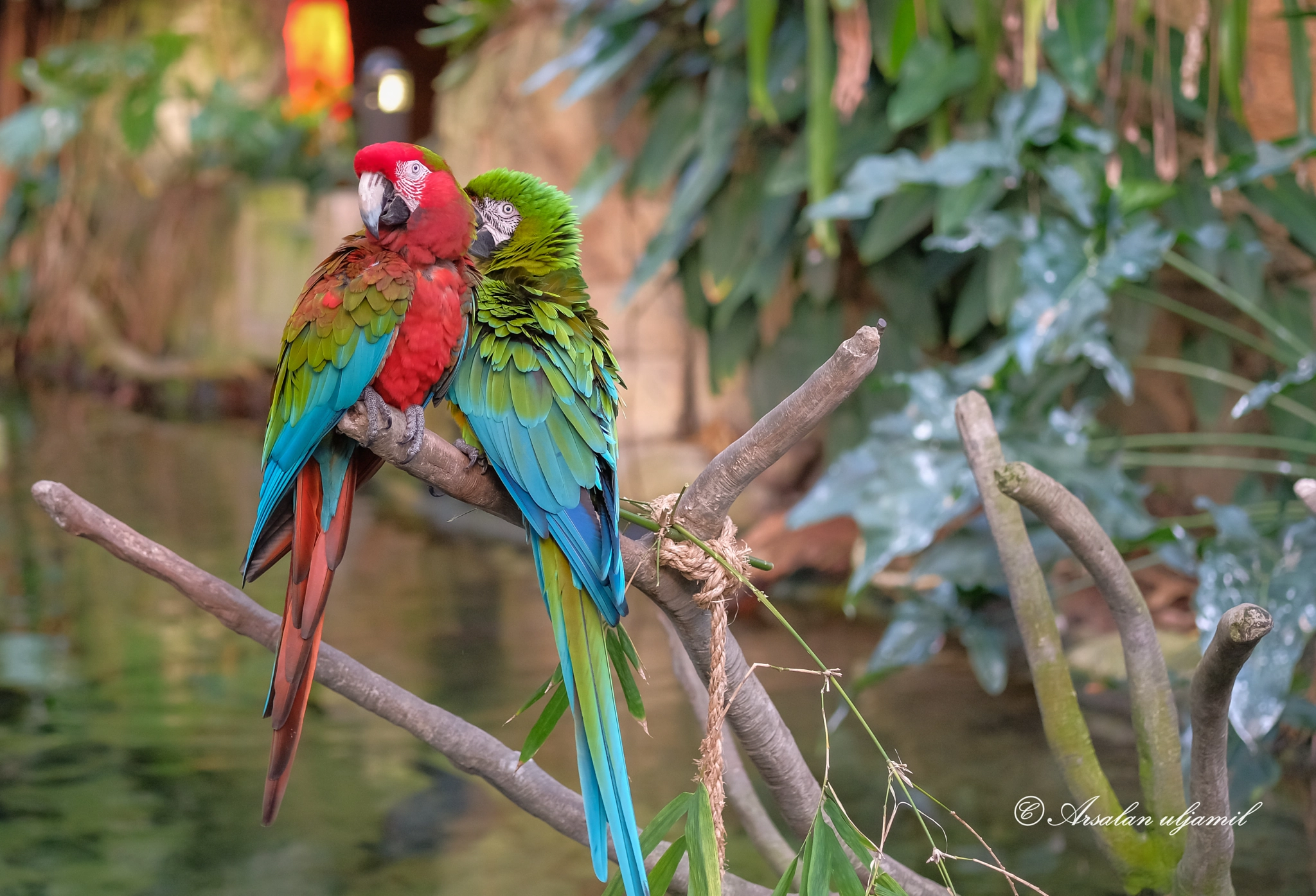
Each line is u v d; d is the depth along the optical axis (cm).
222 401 939
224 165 1041
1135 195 334
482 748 154
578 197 516
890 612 434
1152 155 415
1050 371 374
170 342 1010
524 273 160
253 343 941
